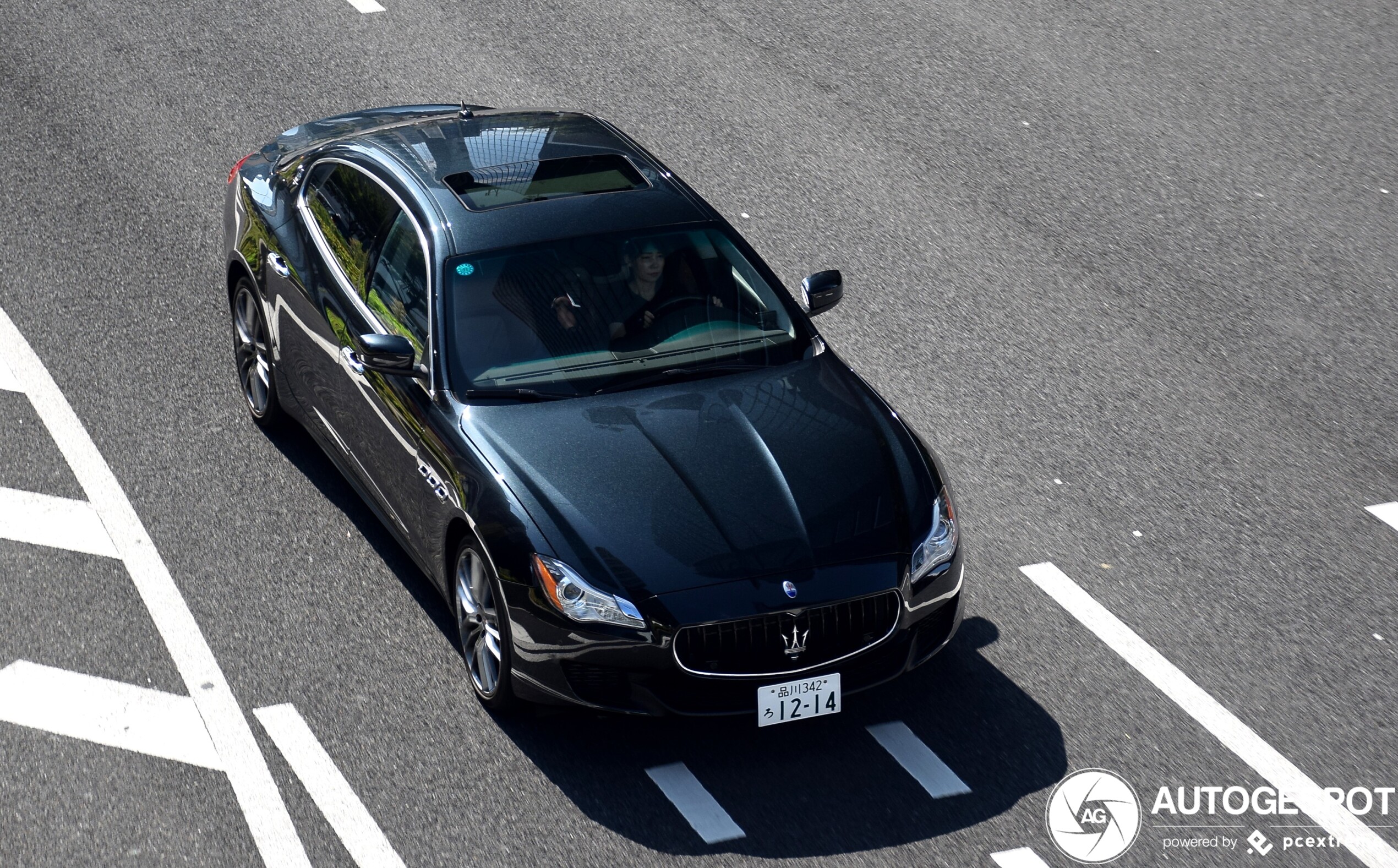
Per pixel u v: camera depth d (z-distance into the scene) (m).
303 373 22.14
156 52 36.66
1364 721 19.06
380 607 20.30
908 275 29.31
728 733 18.45
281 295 22.45
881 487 18.33
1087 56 39.09
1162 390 26.19
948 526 18.45
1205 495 23.53
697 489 17.89
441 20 39.38
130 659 19.12
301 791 17.22
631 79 36.69
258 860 16.27
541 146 22.67
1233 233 31.39
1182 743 18.58
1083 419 25.30
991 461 24.12
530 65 37.03
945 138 34.72
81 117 33.38
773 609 16.94
